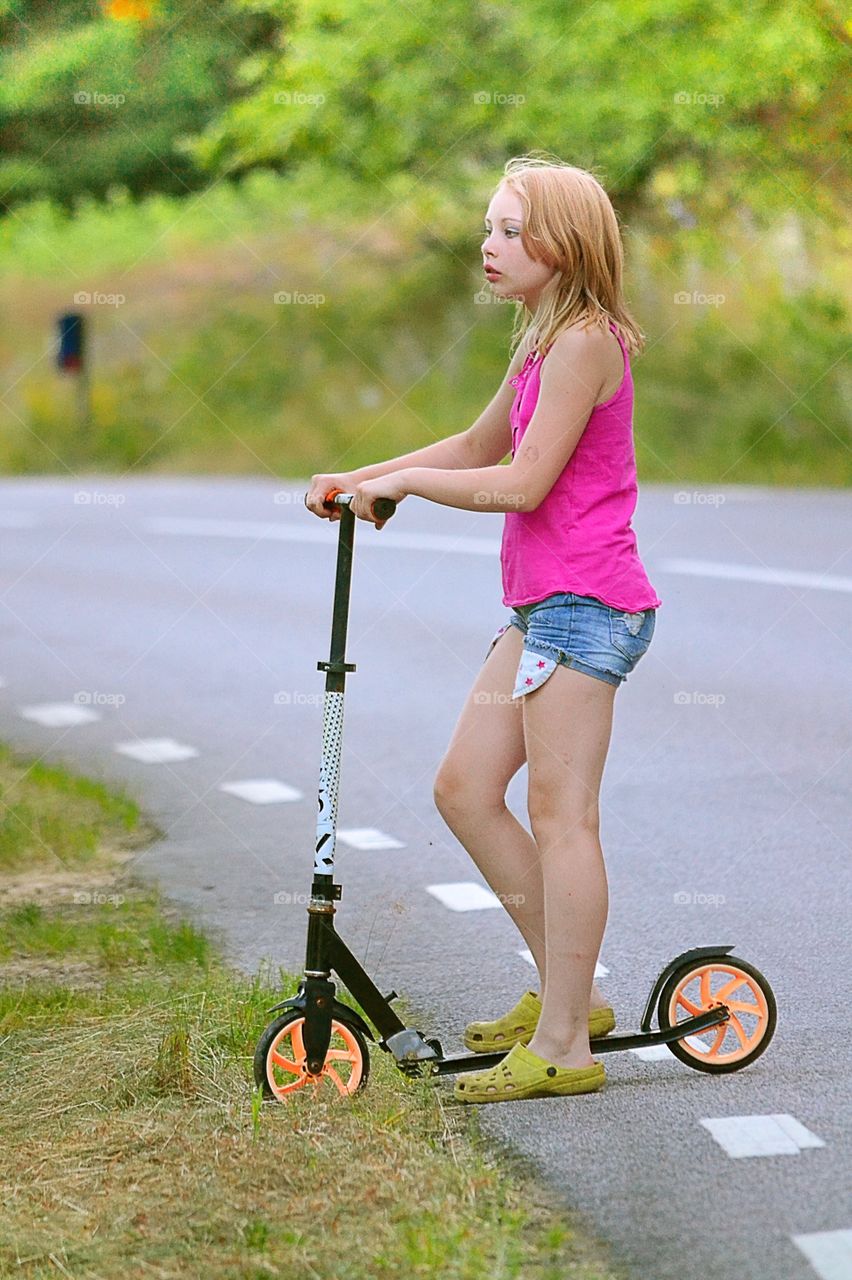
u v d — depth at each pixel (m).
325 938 11.09
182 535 42.62
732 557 35.56
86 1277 8.88
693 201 59.38
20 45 76.88
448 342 62.50
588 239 10.99
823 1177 9.80
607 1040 11.52
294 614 31.91
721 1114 10.81
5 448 60.84
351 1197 9.55
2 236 73.44
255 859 17.75
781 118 58.69
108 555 39.84
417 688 25.66
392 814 19.34
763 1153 10.17
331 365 62.38
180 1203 9.65
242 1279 8.71
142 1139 10.61
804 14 56.84
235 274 67.38
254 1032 12.21
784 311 57.28
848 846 17.38
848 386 54.97
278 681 26.52
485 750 11.77
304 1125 10.55
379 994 11.28
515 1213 9.33
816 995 13.14
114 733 23.67
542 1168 10.03
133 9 74.38
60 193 77.44
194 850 18.14
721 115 57.75
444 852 17.83
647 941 14.67
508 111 60.22
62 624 31.77
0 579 37.03
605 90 58.50
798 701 23.77
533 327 11.15
